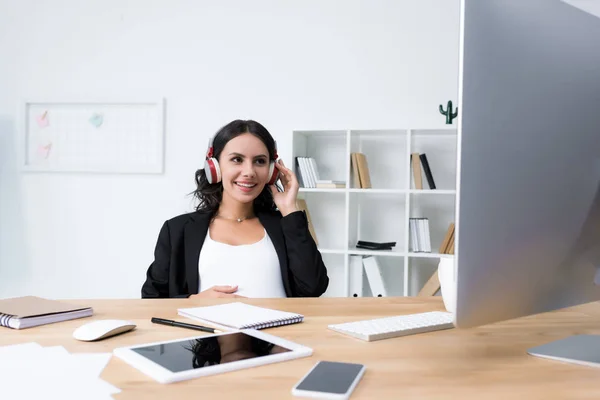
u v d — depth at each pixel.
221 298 1.37
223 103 3.29
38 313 1.00
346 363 0.72
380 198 3.17
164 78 3.34
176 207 3.31
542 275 0.75
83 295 3.37
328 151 3.21
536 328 0.98
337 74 3.19
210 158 1.96
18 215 3.40
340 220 3.19
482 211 0.67
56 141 3.39
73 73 3.41
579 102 0.77
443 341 0.88
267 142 1.95
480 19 0.65
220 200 2.02
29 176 3.40
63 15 3.42
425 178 3.11
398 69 3.14
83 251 3.37
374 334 0.89
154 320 1.02
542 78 0.72
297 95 3.23
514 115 0.69
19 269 3.40
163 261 1.86
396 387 0.64
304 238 1.87
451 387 0.64
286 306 1.21
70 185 3.38
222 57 3.30
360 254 2.92
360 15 3.18
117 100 3.35
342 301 1.29
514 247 0.71
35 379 0.66
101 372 0.69
